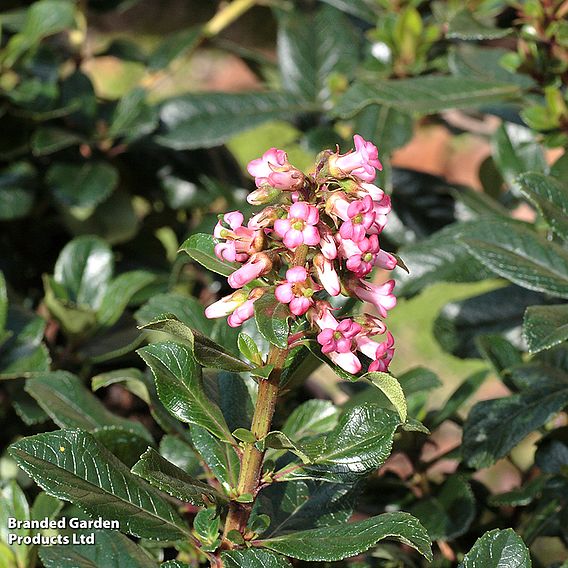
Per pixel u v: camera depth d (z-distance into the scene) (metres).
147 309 0.57
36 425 0.65
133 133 0.67
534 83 0.63
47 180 0.67
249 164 0.46
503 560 0.47
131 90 0.68
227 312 0.47
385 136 0.62
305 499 0.51
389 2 0.66
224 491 0.49
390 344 0.47
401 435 0.57
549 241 0.55
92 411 0.56
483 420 0.55
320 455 0.48
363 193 0.46
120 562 0.50
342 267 0.47
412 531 0.46
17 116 0.67
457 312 0.63
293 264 0.46
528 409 0.55
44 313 0.68
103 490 0.48
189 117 0.68
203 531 0.49
